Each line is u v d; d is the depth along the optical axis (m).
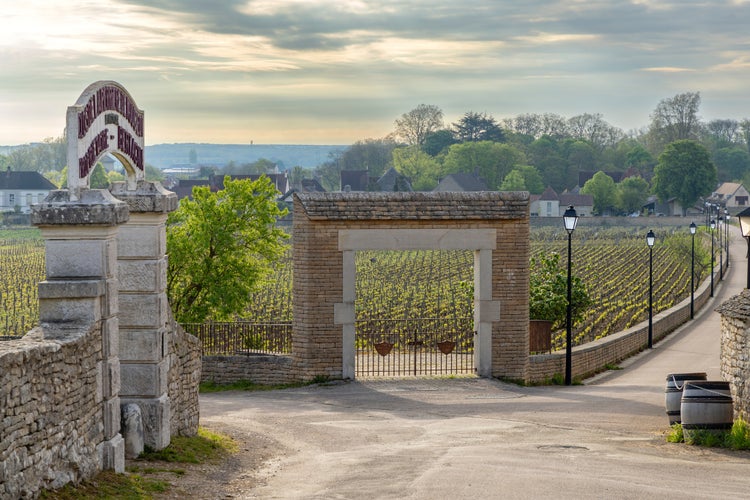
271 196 32.66
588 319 46.31
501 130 180.12
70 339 10.30
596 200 144.50
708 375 27.66
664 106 177.00
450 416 19.03
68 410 10.20
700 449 15.09
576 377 27.91
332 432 16.89
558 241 104.56
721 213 132.62
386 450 14.76
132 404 12.93
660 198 142.12
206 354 25.95
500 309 24.44
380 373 25.44
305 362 23.94
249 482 12.20
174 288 32.44
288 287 63.47
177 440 14.16
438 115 180.88
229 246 31.75
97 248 11.32
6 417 8.62
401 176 149.62
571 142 181.50
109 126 12.12
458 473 12.30
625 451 14.74
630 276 71.50
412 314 48.75
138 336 13.08
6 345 9.52
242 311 33.12
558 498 10.77
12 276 73.50
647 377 28.42
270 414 19.30
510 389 23.34
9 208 141.62
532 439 15.95
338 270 23.83
